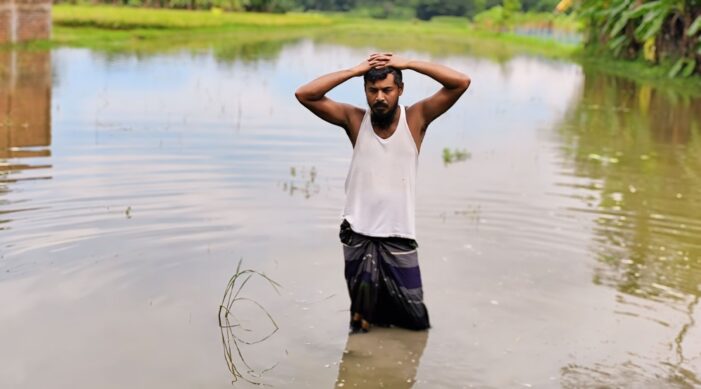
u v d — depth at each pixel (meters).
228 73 19.92
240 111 13.27
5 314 5.04
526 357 4.82
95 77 17.44
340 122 5.22
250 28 46.38
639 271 6.22
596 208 7.89
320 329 5.10
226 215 7.14
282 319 5.20
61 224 6.68
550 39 47.34
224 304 5.36
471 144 11.45
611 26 29.52
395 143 5.09
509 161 10.15
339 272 5.98
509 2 59.34
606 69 26.97
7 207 7.06
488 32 55.94
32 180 8.05
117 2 61.69
